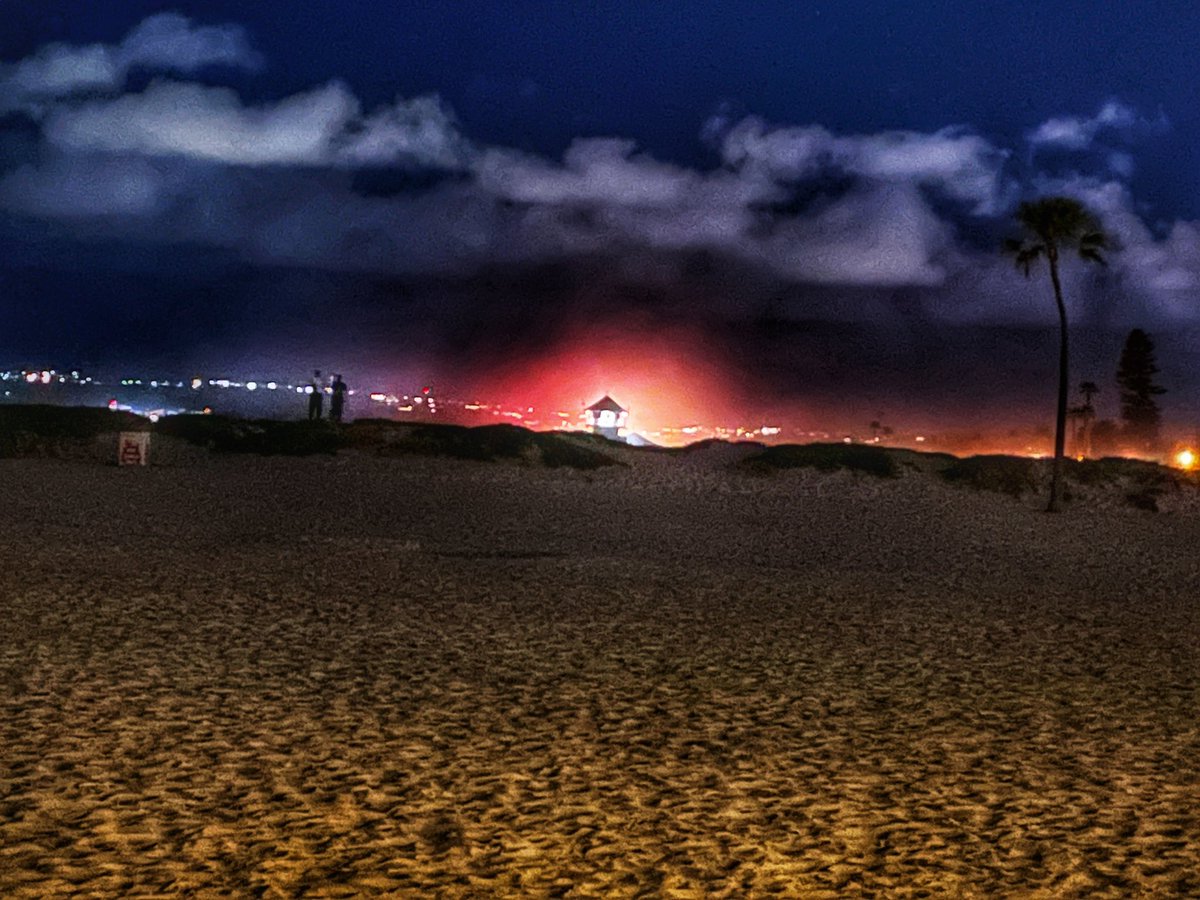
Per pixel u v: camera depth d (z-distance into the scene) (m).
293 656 15.62
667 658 16.45
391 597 20.50
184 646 15.91
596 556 27.86
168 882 8.34
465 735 12.28
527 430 54.59
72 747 11.29
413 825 9.63
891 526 38.72
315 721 12.57
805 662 16.55
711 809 10.27
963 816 10.30
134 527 29.41
